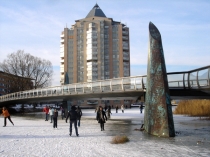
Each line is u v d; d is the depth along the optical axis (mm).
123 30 107312
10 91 69562
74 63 106062
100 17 108000
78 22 110188
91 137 15414
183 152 10836
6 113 22922
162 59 16953
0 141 13812
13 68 67625
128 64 106438
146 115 17938
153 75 16984
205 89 17719
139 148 11742
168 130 15758
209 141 13883
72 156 9984
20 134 16844
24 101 46906
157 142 13523
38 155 10195
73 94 28984
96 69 103062
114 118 34312
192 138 15047
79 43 106750
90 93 26344
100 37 104312
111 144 12852
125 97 26562
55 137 15414
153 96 16781
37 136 15867
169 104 16344
